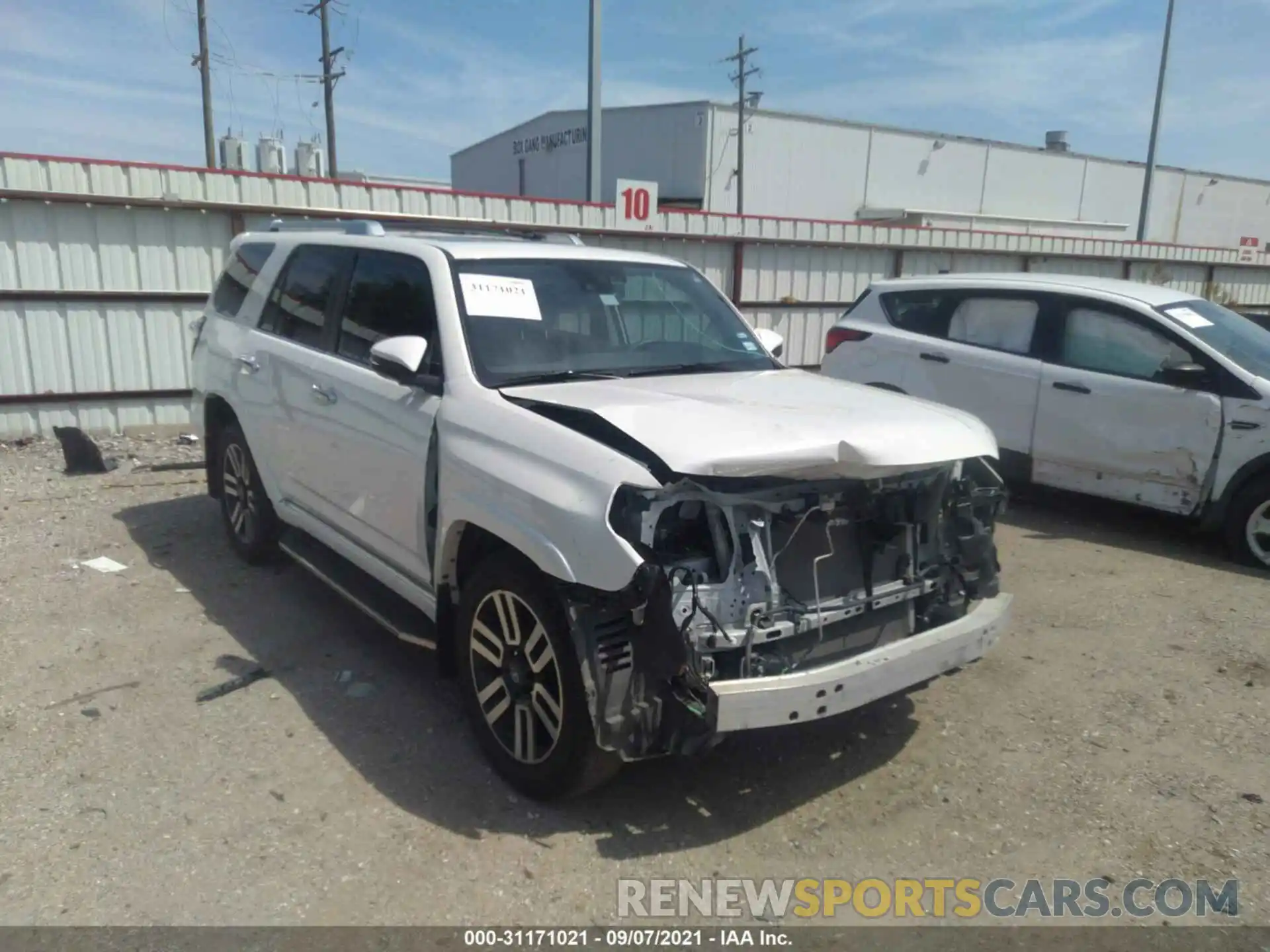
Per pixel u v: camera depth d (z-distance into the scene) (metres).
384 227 5.04
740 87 43.56
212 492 6.19
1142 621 5.38
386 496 4.13
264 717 4.05
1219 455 6.38
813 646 3.36
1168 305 6.89
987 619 3.64
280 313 5.27
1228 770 3.83
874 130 45.44
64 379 9.69
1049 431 7.24
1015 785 3.70
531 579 3.26
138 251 9.81
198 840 3.22
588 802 3.51
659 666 2.95
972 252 16.64
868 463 3.17
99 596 5.36
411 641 3.92
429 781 3.60
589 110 14.28
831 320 15.26
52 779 3.56
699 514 3.13
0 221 9.12
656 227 13.04
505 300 4.15
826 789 3.64
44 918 2.84
